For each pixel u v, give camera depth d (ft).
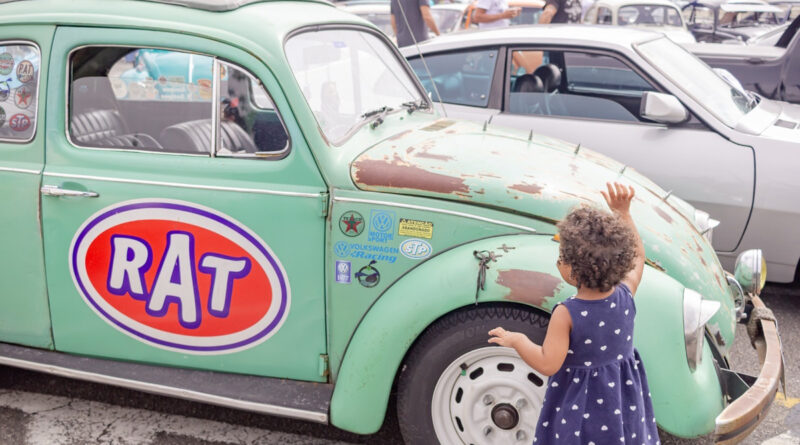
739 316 10.73
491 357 9.04
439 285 8.88
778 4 48.32
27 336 10.68
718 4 46.62
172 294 9.88
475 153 10.05
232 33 9.54
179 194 9.59
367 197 9.20
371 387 9.21
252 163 9.47
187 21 9.67
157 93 9.80
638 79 15.76
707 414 8.68
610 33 16.96
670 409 8.61
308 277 9.45
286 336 9.70
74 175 9.91
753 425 8.44
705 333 9.64
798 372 13.01
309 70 9.95
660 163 15.12
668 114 14.88
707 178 14.76
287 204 9.33
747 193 14.49
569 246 7.04
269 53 9.41
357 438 10.98
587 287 7.12
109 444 10.66
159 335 10.09
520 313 8.80
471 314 8.94
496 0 27.43
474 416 9.23
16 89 10.19
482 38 17.16
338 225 9.27
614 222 7.02
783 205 14.28
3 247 10.39
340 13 12.14
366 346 9.18
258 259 9.52
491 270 8.77
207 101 9.64
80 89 9.98
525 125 16.33
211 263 9.68
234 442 10.80
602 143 15.65
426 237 9.16
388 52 12.79
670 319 8.69
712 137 14.85
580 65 16.25
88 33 9.86
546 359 7.18
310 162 9.29
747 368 13.32
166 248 9.78
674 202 11.39
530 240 9.01
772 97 21.50
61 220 10.05
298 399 9.52
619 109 15.96
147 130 9.91
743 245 14.88
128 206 9.77
